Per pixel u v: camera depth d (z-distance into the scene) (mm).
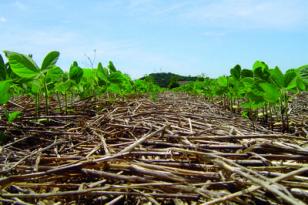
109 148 1820
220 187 1229
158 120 2768
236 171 1158
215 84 6230
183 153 1616
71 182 1456
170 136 1936
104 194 1205
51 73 3084
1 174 1450
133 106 4023
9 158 1732
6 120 2820
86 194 1204
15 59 2545
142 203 1244
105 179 1428
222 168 1325
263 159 1430
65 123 2859
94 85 4570
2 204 1204
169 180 1337
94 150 1763
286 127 2926
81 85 4414
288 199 956
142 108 3850
